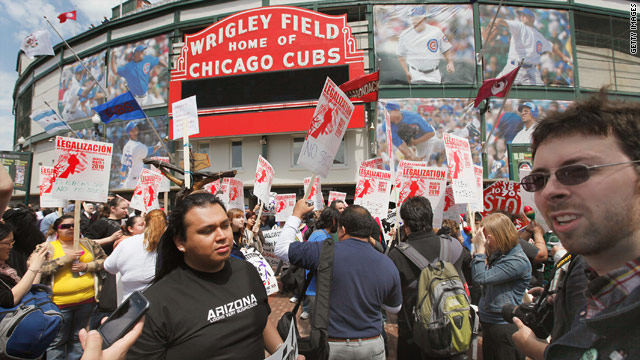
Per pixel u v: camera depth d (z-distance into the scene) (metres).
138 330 1.34
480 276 3.04
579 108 0.99
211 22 17.33
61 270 3.96
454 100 15.34
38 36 12.30
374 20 15.80
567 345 1.02
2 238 2.81
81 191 4.25
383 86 15.38
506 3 15.81
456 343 2.67
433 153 15.06
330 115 3.35
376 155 15.09
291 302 7.34
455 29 15.66
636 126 0.92
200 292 1.69
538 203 1.08
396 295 2.81
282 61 15.72
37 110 23.55
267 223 11.70
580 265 1.28
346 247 2.76
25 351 2.22
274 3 16.81
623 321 0.88
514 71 13.02
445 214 6.15
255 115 15.89
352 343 2.54
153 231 3.33
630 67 16.91
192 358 1.56
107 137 18.30
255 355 1.76
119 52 18.88
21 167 18.55
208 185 7.18
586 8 16.42
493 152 15.06
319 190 7.68
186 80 16.52
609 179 0.92
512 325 3.04
